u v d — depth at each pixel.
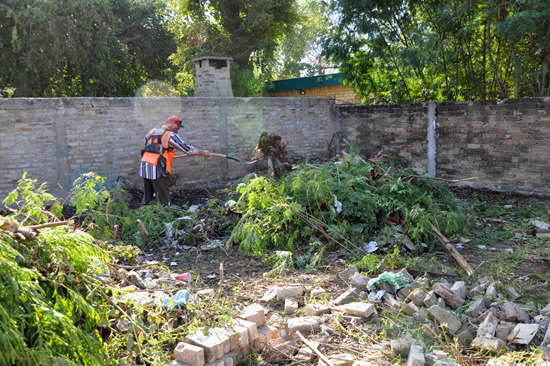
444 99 10.23
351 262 4.89
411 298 3.80
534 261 4.86
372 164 6.92
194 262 5.11
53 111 7.65
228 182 9.59
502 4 7.72
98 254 3.24
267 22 20.05
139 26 21.88
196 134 9.23
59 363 2.28
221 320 3.13
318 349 3.12
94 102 8.01
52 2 15.41
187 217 6.16
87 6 16.66
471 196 7.94
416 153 9.73
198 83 10.82
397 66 10.19
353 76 11.69
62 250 2.80
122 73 20.81
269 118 10.25
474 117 8.59
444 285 3.94
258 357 2.97
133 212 6.30
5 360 2.10
